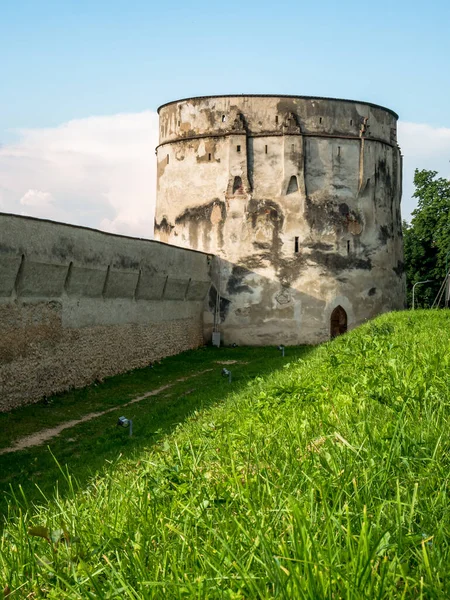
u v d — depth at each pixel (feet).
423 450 15.44
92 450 51.62
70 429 60.90
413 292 163.73
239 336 128.98
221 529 13.28
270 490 14.70
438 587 9.70
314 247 129.18
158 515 15.46
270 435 21.65
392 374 26.30
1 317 65.46
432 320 76.89
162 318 108.88
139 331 99.19
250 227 129.29
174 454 23.18
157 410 66.64
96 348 85.20
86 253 80.23
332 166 130.93
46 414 66.28
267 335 128.67
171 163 136.56
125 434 56.75
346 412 22.22
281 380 44.55
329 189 130.62
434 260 174.60
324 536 11.74
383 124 138.62
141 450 44.80
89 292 83.15
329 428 20.24
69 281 77.56
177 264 111.45
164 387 84.33
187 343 121.08
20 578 13.39
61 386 76.23
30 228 68.64
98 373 85.56
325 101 131.23
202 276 124.98
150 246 99.81
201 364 104.73
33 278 69.77
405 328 63.31
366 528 10.65
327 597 9.57
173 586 10.98
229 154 130.21
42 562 13.12
